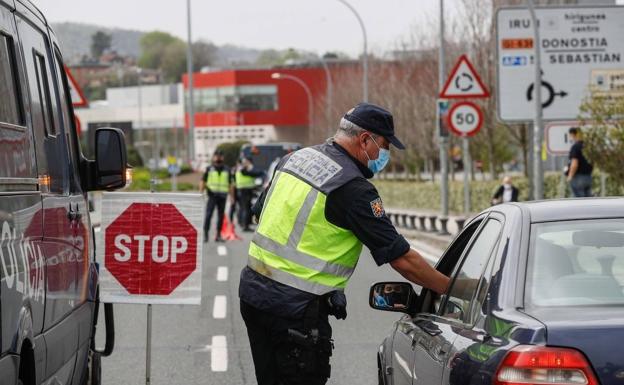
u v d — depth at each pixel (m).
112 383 17.17
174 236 14.83
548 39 42.91
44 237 10.10
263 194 11.55
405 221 59.16
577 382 7.49
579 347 7.55
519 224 9.04
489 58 69.94
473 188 61.28
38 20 11.38
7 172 8.89
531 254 8.68
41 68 11.31
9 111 9.29
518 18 42.56
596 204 9.29
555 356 7.54
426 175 136.88
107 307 14.79
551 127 39.75
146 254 14.82
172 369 18.31
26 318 9.06
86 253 12.70
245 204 57.84
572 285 8.38
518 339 7.76
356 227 10.34
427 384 9.69
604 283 8.39
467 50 75.31
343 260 10.50
